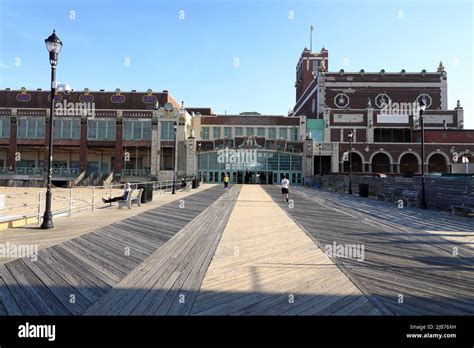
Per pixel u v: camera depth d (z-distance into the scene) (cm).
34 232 966
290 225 1192
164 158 5609
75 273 611
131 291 532
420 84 6856
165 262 698
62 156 5800
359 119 6200
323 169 5688
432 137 5622
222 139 5516
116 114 5259
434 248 855
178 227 1120
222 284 567
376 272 642
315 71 9100
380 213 1606
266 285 564
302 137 5941
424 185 1872
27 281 563
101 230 1012
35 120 5244
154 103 5619
